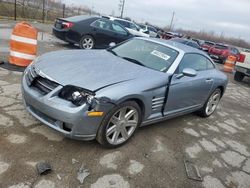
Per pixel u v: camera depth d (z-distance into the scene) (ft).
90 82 10.66
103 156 11.14
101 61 13.16
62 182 9.27
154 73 13.08
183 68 14.71
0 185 8.63
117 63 13.30
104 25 36.45
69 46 36.94
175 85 13.75
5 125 11.91
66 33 34.17
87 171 10.05
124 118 11.57
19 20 62.44
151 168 11.13
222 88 19.03
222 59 69.82
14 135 11.30
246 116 21.57
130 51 15.37
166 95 13.44
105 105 10.34
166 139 13.93
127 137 12.16
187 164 12.05
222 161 13.11
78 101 10.21
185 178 11.04
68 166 10.09
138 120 12.28
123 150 11.91
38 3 100.01
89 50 15.46
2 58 21.97
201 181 11.10
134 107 11.72
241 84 36.99
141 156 11.79
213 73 17.74
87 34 35.19
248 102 26.76
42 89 10.96
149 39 16.38
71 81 10.59
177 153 12.80
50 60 12.58
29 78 11.70
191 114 18.90
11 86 16.46
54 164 10.03
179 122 16.74
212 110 19.07
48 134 11.80
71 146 11.30
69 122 10.11
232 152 14.34
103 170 10.31
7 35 35.40
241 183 11.69
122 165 10.85
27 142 11.00
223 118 19.72
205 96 17.39
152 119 13.30
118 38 37.91
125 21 55.16
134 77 12.02
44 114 10.85
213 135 16.02
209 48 72.38
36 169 9.59
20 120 12.53
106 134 11.07
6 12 68.13
